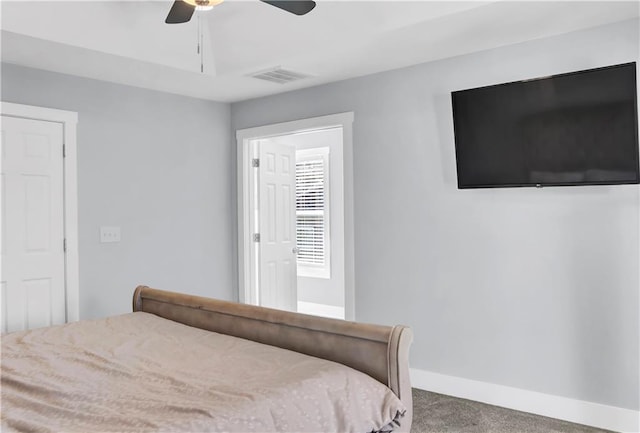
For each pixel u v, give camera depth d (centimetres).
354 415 185
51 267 375
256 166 501
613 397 298
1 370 207
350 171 408
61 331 265
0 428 153
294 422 172
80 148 391
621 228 295
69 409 165
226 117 492
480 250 346
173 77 396
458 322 356
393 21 299
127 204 418
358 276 406
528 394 326
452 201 357
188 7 253
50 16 303
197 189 468
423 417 317
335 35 323
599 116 285
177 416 157
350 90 407
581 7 273
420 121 370
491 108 324
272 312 246
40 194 370
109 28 328
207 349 231
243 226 487
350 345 214
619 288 296
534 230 324
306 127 434
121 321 286
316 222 648
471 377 350
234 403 166
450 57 355
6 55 338
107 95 407
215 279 481
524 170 315
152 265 434
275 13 333
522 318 330
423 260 372
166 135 445
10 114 354
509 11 278
